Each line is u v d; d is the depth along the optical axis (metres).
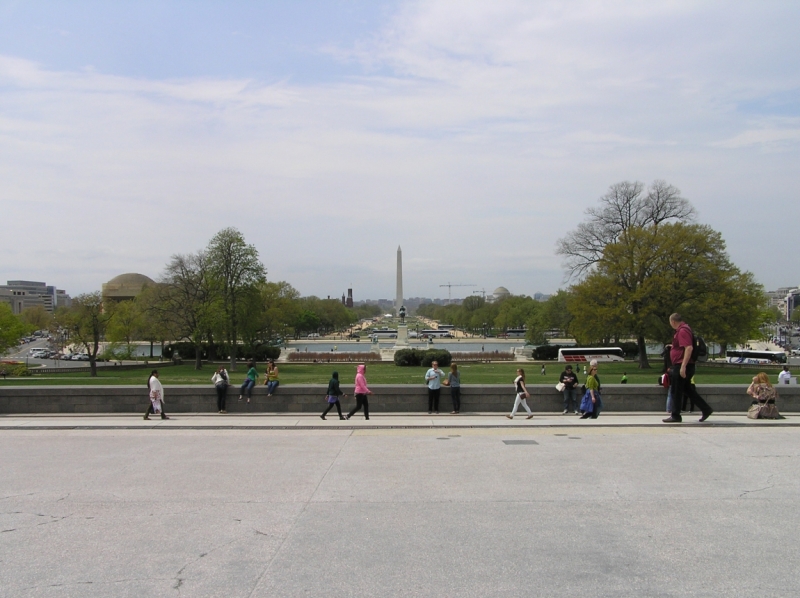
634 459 12.13
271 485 10.56
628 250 63.88
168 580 6.81
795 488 10.08
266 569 7.08
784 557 7.32
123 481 10.91
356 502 9.53
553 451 12.98
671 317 16.36
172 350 101.31
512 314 162.50
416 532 8.21
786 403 19.48
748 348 130.62
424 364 77.31
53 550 7.71
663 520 8.60
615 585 6.61
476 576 6.86
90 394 21.23
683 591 6.46
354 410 19.06
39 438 15.39
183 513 9.09
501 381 53.31
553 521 8.59
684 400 19.27
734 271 62.62
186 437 15.41
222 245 74.12
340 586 6.62
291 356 92.12
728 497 9.62
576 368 73.31
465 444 13.94
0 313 74.19
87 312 72.00
